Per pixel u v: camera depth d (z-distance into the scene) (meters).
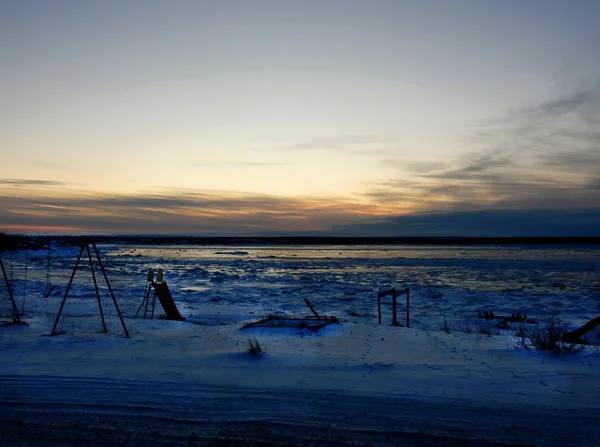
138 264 55.59
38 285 28.67
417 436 5.20
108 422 5.64
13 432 5.34
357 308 22.39
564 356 8.87
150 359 8.81
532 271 47.16
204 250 119.88
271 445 5.00
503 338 11.29
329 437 5.19
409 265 57.72
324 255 90.25
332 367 8.20
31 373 7.73
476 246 179.75
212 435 5.27
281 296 26.83
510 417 5.73
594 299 25.91
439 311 21.56
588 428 5.38
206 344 10.48
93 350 9.66
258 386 7.07
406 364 8.40
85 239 12.40
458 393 6.67
